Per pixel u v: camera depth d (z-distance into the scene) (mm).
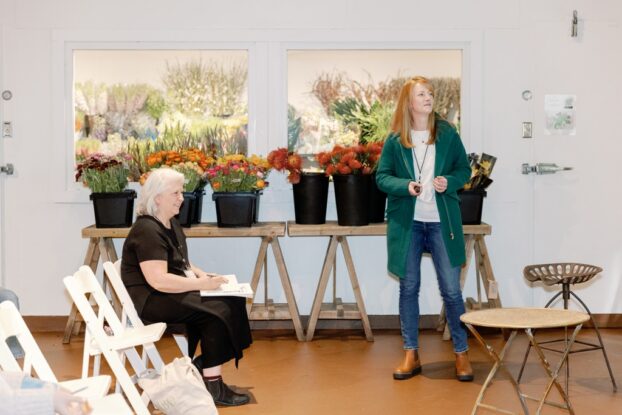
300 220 5262
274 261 5617
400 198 4273
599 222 5625
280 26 5520
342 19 5520
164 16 5504
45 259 5555
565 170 5578
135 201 5566
